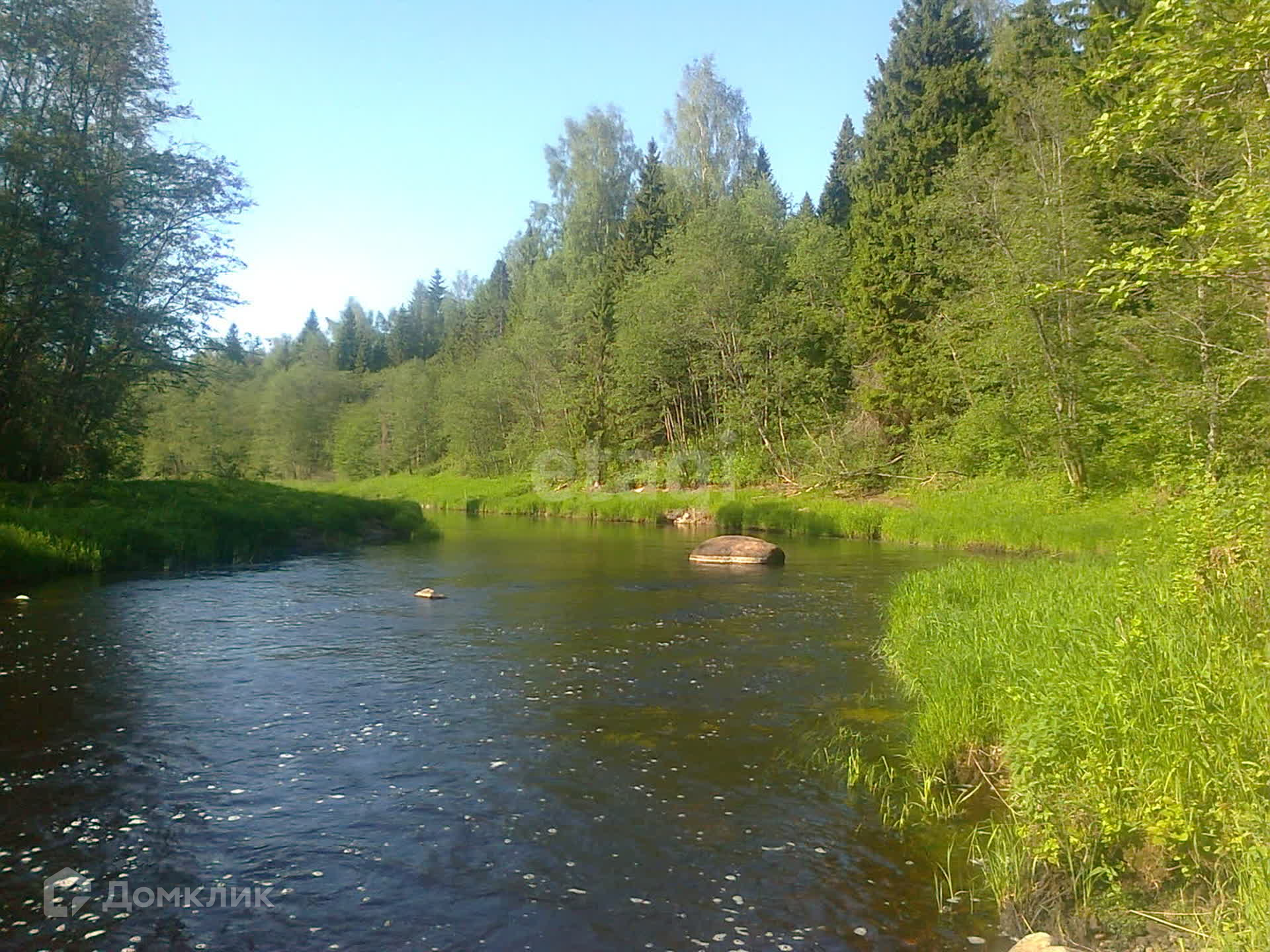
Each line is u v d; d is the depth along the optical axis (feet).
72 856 18.52
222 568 69.56
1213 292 59.93
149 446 190.90
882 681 32.83
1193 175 65.82
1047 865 16.96
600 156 204.95
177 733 26.58
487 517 144.56
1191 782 16.49
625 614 47.21
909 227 122.62
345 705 29.60
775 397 142.92
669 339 155.74
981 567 49.49
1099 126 26.71
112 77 86.84
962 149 104.01
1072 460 93.81
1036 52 118.01
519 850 18.89
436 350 385.50
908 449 122.72
